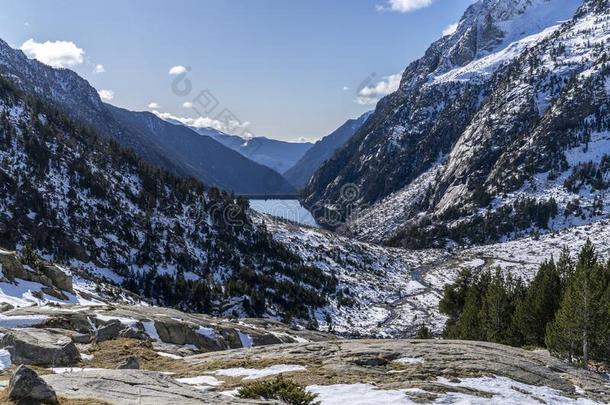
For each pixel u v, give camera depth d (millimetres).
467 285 78125
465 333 63688
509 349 33000
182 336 45219
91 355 31188
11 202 120062
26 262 59938
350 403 20328
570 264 58812
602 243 189125
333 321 146500
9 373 23516
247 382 23891
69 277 63719
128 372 18156
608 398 25234
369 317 154875
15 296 49594
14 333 29109
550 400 23578
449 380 24875
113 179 171250
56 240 120188
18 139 148250
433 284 194500
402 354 29656
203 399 15578
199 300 130250
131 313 46469
